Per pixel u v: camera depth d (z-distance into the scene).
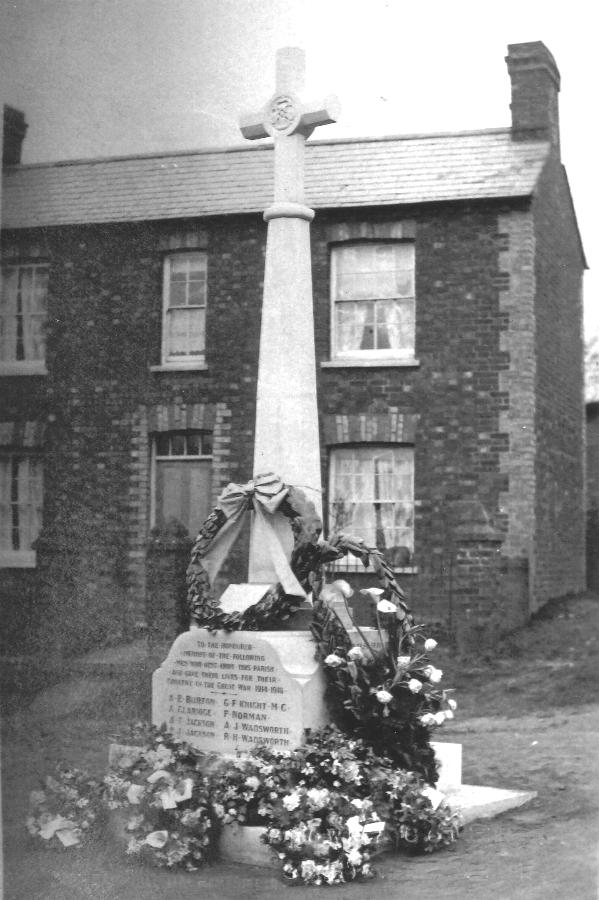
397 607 6.66
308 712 6.37
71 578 9.50
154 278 12.24
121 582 10.09
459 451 12.25
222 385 12.27
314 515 6.97
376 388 12.52
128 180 12.16
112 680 7.79
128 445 11.86
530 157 12.52
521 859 5.52
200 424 12.18
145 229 12.07
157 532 10.84
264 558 7.18
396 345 12.69
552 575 12.37
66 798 5.68
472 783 7.06
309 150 13.13
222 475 12.10
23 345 11.66
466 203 12.38
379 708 6.14
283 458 7.32
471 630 11.68
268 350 7.44
